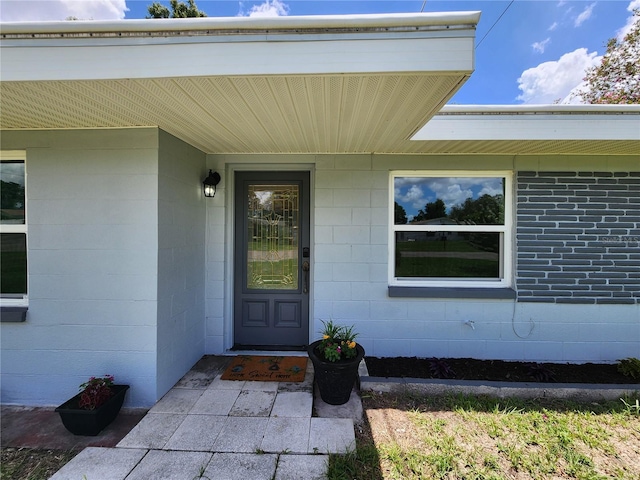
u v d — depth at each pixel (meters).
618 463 1.86
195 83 1.58
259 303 3.54
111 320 2.45
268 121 2.18
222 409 2.33
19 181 2.59
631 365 2.91
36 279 2.48
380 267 3.27
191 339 3.03
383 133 2.45
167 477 1.69
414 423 2.24
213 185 3.23
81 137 2.43
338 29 1.43
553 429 2.16
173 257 2.67
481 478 1.75
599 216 3.20
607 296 3.20
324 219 3.27
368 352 3.28
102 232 2.44
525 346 3.24
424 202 3.38
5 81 1.56
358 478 1.74
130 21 1.46
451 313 3.26
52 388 2.49
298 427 2.13
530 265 3.23
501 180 3.35
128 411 2.38
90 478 1.68
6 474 1.76
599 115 2.52
